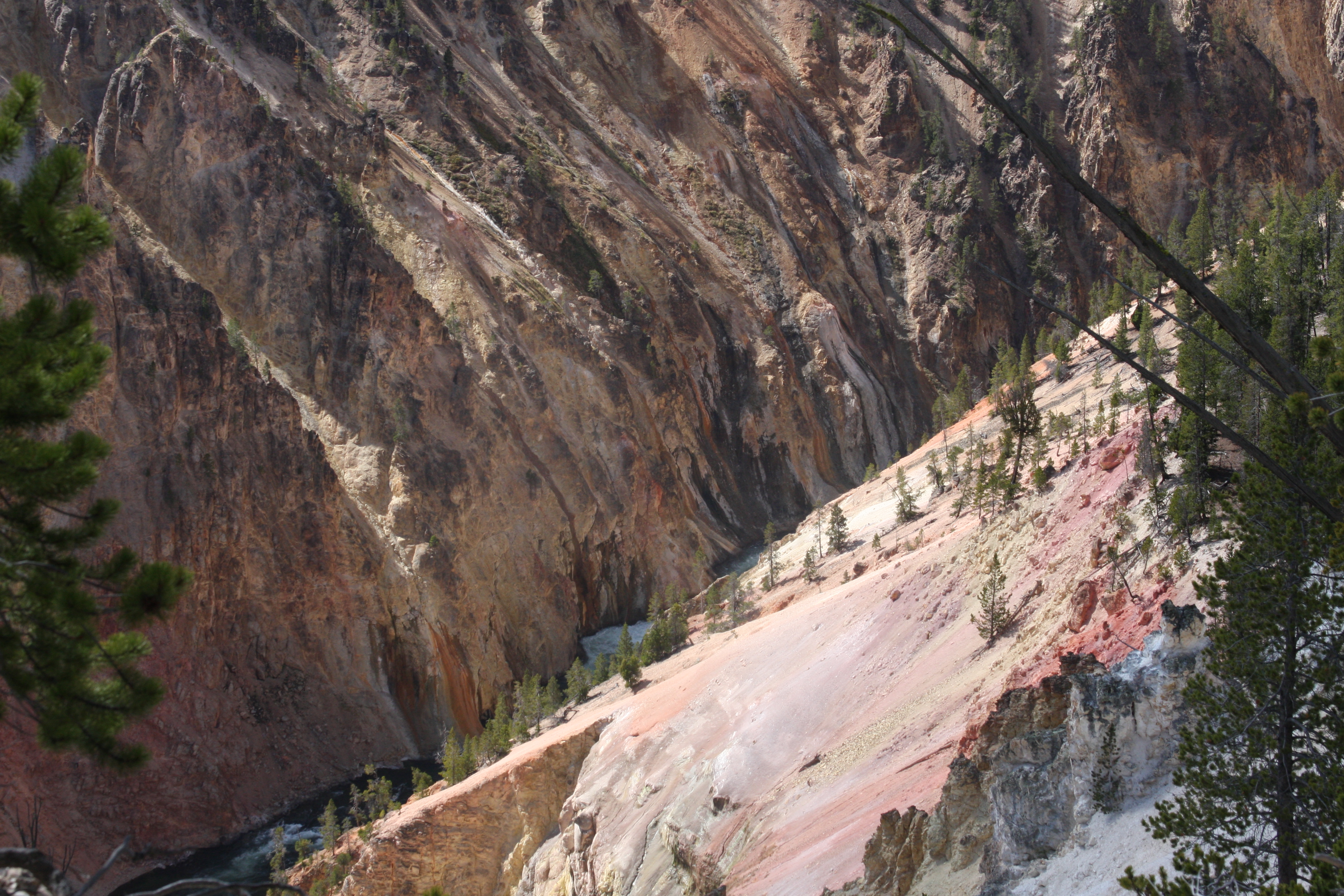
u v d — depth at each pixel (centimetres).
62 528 1438
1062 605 4081
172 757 6988
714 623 7856
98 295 7762
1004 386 10600
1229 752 1933
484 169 12544
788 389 13475
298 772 7531
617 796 5578
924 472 9575
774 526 11431
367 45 13162
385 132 11819
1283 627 1861
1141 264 11512
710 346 13175
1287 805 1761
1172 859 2041
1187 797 1939
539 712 7438
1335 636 1827
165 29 10181
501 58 14450
